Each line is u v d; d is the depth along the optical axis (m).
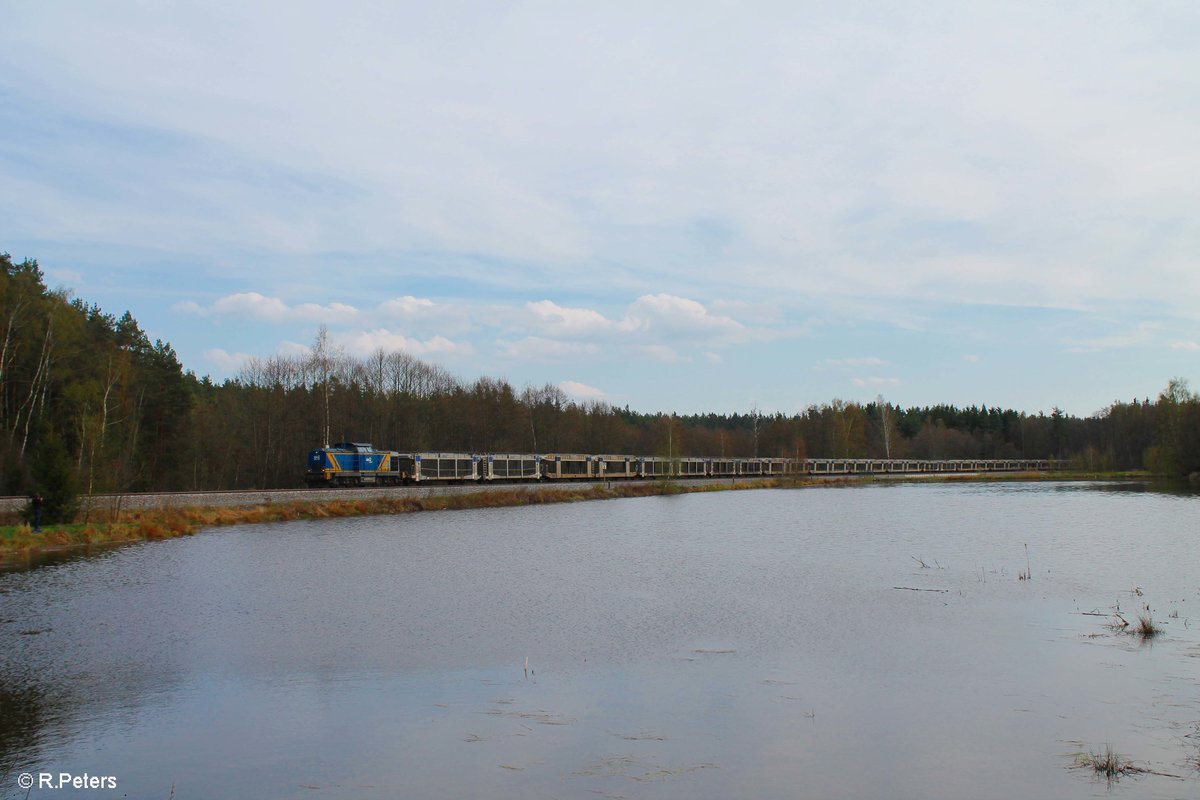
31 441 60.16
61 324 61.78
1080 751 15.23
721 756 15.16
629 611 27.86
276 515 56.03
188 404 80.88
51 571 34.38
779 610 27.94
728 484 104.50
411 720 17.20
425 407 112.31
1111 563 37.47
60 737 16.17
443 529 52.50
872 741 15.88
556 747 15.65
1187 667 20.69
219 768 14.64
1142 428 162.50
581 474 103.38
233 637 24.05
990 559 39.06
